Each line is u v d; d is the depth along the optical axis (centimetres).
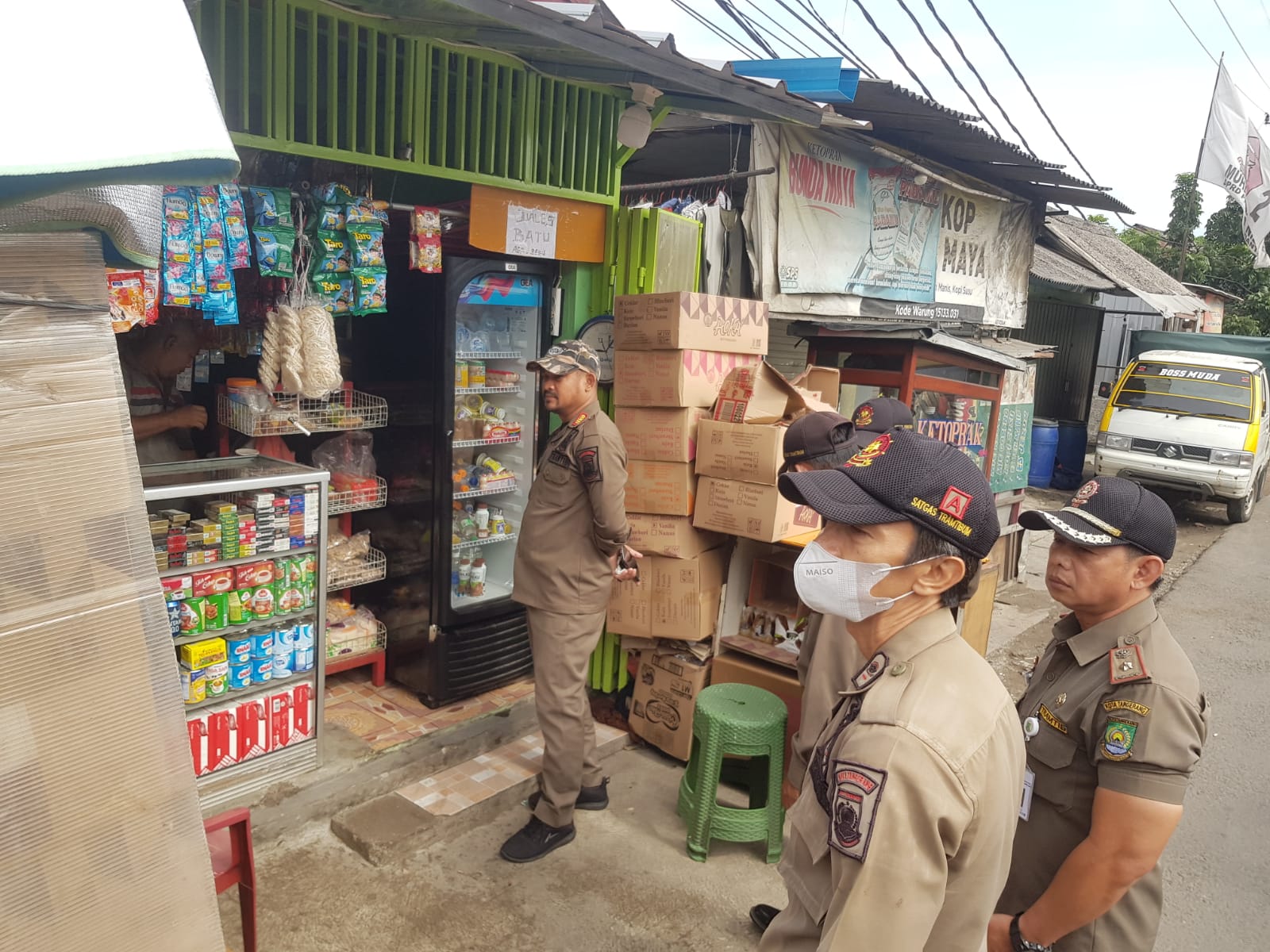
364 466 425
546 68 385
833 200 636
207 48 314
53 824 126
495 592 455
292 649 344
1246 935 337
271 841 334
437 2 291
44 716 126
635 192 693
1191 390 1134
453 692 422
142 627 137
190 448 404
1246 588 840
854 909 119
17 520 124
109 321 136
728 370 409
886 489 134
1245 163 1184
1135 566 186
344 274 350
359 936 294
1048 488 1252
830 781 134
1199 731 173
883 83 512
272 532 333
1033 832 192
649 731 425
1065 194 891
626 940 302
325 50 369
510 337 448
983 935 131
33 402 125
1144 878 189
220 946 145
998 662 608
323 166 367
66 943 127
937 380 541
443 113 369
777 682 388
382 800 362
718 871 343
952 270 821
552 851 346
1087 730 182
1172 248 2562
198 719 324
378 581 442
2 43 110
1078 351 1441
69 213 128
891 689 130
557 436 339
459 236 411
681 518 395
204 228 301
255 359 428
